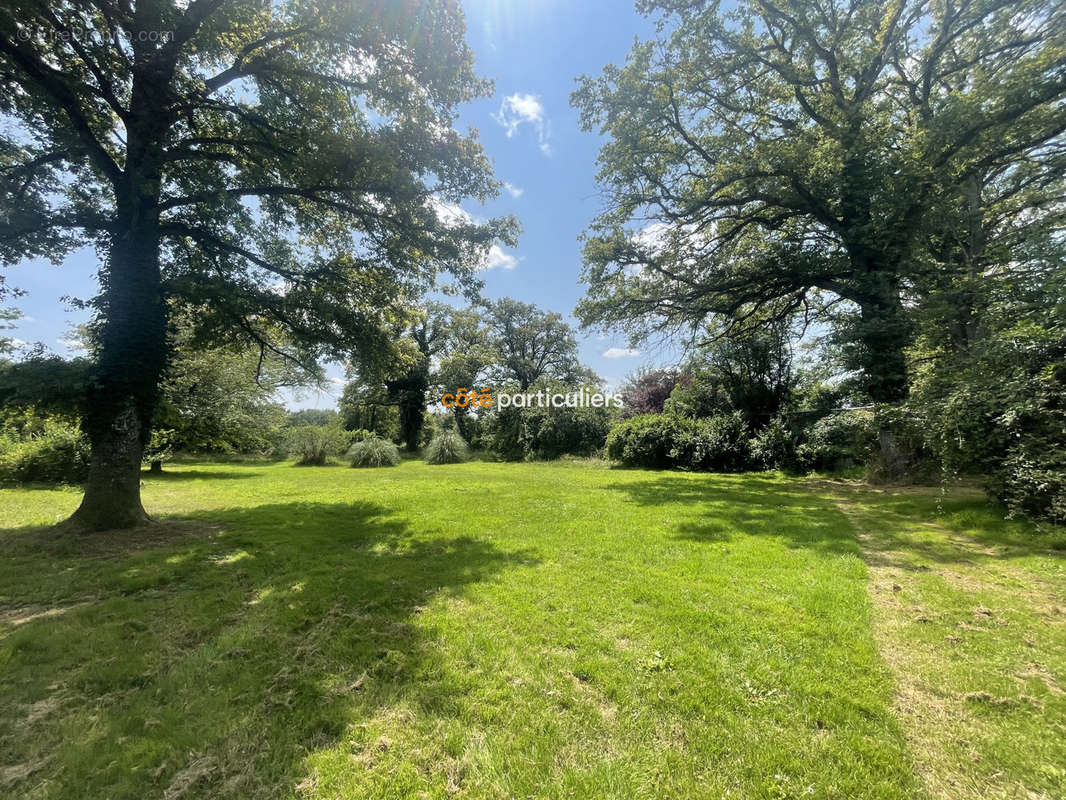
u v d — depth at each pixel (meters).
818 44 11.31
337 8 6.73
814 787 1.91
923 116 11.32
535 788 1.93
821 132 11.38
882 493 9.68
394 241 9.12
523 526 6.95
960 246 11.77
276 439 24.06
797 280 12.99
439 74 7.45
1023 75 8.36
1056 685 2.65
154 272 7.02
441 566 4.95
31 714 2.43
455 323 33.66
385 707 2.48
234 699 2.54
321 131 7.64
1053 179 10.15
